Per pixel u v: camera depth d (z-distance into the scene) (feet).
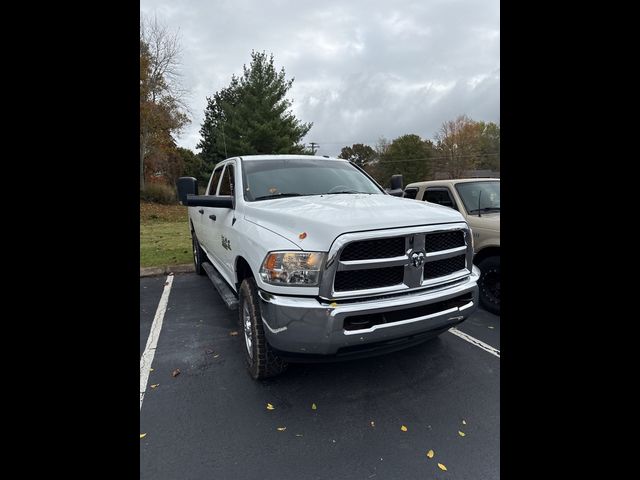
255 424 8.25
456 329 13.39
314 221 8.16
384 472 6.89
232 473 6.88
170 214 67.56
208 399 9.21
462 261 9.62
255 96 91.66
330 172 13.74
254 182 12.13
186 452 7.40
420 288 8.48
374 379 10.03
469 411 8.61
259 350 9.27
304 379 10.09
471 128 187.73
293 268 7.83
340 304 7.69
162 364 11.09
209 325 14.30
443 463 7.09
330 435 7.89
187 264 24.36
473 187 17.80
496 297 14.82
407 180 194.80
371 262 7.90
